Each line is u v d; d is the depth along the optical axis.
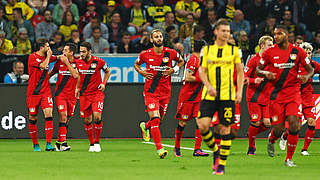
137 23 63.28
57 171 25.11
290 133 27.17
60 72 37.16
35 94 36.41
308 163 29.36
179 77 48.81
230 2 64.62
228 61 23.28
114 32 62.06
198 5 64.50
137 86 48.34
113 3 64.19
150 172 24.59
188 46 56.16
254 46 56.22
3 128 47.44
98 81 36.00
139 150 37.31
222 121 23.33
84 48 35.12
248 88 34.09
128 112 48.25
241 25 62.78
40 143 43.91
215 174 23.64
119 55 49.91
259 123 33.88
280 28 27.16
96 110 35.66
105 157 32.22
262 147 40.22
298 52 27.31
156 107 31.94
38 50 36.28
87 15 63.16
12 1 61.38
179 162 29.27
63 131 37.06
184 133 48.59
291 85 27.45
